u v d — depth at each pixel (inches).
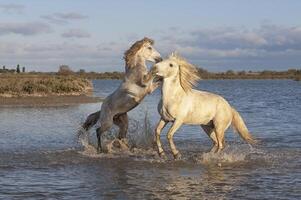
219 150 486.3
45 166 450.3
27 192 346.0
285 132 735.7
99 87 3294.8
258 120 939.3
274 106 1384.1
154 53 522.0
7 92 1466.5
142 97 514.0
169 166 447.8
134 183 377.1
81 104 1337.4
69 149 557.6
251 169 434.6
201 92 481.4
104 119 521.7
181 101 460.4
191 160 477.7
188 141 633.0
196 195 339.6
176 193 345.4
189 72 464.1
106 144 542.0
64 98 1493.6
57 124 840.9
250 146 586.2
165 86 460.4
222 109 477.7
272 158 493.7
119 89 517.0
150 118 971.3
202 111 468.4
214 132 493.7
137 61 513.3
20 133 716.0
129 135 583.8
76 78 2305.6
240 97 1966.0
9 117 970.1
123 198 331.3
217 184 373.7
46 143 610.9
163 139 652.7
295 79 7116.1
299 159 488.4
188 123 472.4
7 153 526.9
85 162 471.8
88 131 562.3
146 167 444.1
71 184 373.1
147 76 468.4
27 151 542.3
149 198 331.9
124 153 523.2
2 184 371.2
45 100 1418.6
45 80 1694.1
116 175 408.5
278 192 347.9
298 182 380.5
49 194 340.8
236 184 373.7
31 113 1059.3
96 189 356.8
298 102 1590.8
